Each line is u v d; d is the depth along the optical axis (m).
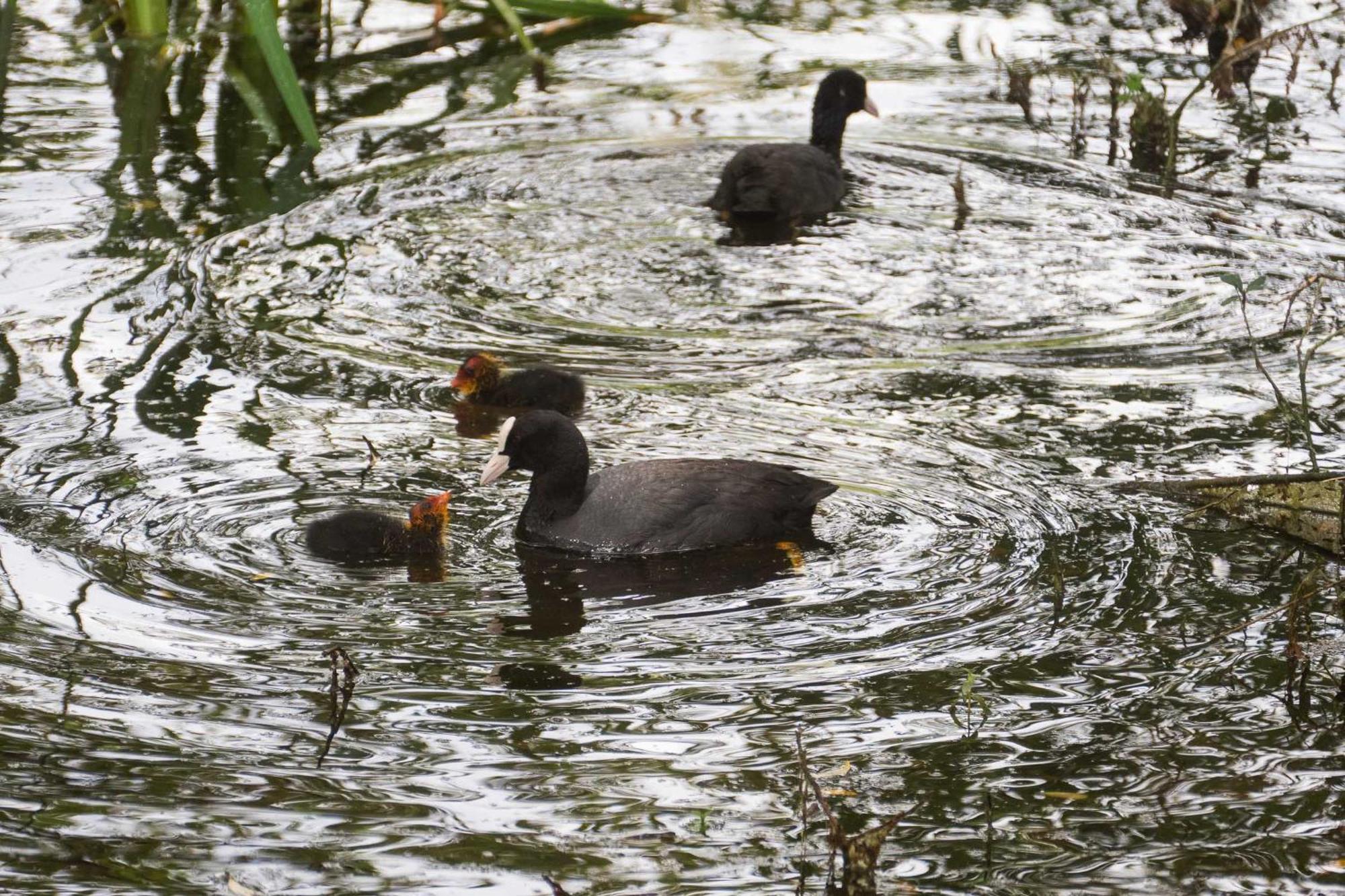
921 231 18.41
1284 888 7.82
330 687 9.62
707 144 21.09
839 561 11.42
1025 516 12.10
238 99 21.84
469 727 9.20
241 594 10.71
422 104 22.19
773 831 8.27
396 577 11.10
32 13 24.61
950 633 10.38
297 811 8.35
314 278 16.88
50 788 8.48
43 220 17.92
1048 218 18.73
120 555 11.15
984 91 23.09
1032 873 7.93
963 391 14.48
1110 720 9.36
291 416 13.73
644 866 7.95
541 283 17.02
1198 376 14.80
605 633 10.38
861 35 25.48
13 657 9.76
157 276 16.69
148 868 7.85
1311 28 24.47
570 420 12.02
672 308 16.47
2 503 11.82
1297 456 13.11
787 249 17.94
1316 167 20.06
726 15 26.30
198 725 9.14
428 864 7.93
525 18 25.58
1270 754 9.01
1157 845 8.17
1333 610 10.69
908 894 7.76
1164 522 12.01
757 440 13.48
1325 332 15.70
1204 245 17.91
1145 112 20.50
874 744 9.09
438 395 14.40
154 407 13.73
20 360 14.57
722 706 9.49
